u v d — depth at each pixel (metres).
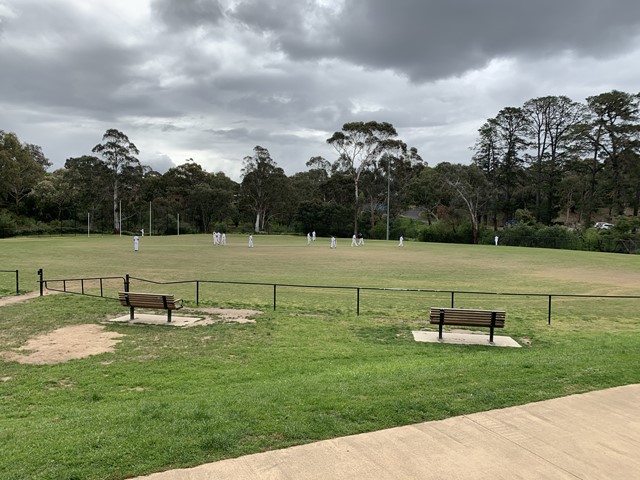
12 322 11.93
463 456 4.10
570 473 3.84
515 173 80.75
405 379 6.42
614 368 6.91
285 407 5.18
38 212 83.50
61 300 14.97
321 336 10.81
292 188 92.69
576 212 91.19
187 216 93.25
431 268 27.91
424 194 80.00
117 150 82.38
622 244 53.03
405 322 12.77
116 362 8.47
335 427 4.63
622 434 4.60
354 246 50.94
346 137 79.94
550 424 4.81
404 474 3.77
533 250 48.53
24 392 6.81
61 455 4.02
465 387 5.96
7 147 78.81
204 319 12.48
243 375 7.56
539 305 15.99
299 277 22.48
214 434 4.41
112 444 4.23
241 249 42.31
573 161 76.12
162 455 4.02
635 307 15.71
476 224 67.38
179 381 7.26
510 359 7.97
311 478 3.69
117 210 84.44
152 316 12.73
